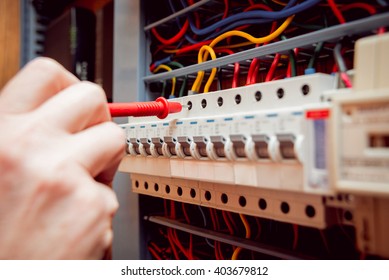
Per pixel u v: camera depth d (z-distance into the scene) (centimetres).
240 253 76
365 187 34
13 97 30
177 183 71
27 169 27
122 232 97
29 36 159
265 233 75
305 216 48
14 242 26
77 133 31
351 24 50
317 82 48
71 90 32
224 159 53
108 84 121
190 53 88
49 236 27
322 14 65
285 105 52
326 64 71
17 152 27
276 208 52
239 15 70
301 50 64
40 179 27
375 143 34
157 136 67
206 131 56
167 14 98
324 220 45
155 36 93
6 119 28
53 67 32
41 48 163
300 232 71
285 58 69
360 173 35
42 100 31
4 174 26
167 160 66
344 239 63
